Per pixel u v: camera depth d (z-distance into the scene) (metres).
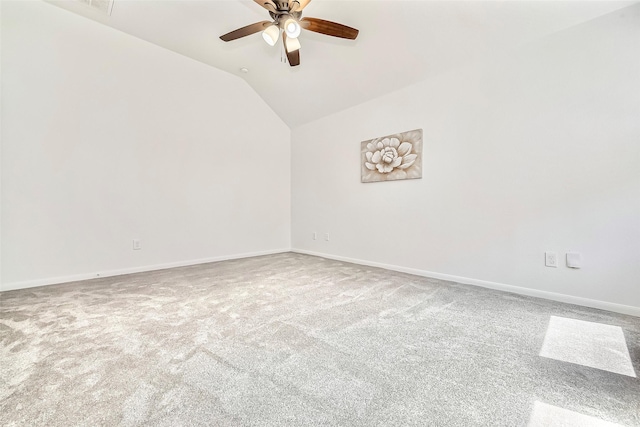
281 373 1.35
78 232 3.04
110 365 1.40
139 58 3.40
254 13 2.89
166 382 1.27
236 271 3.46
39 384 1.25
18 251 2.72
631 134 2.03
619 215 2.09
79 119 3.02
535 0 2.13
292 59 2.59
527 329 1.83
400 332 1.79
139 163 3.43
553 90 2.34
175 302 2.32
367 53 3.11
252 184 4.54
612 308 2.12
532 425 1.03
